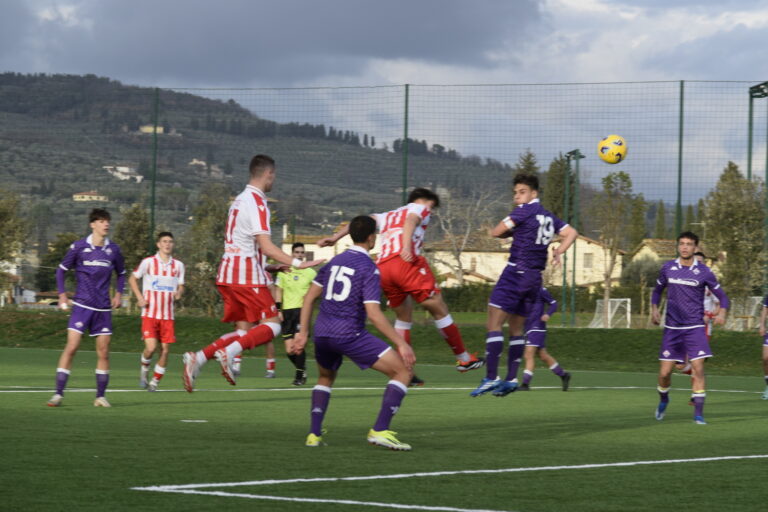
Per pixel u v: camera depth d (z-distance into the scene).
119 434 12.23
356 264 11.34
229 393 20.50
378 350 11.36
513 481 9.13
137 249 51.50
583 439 13.19
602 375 31.08
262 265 14.43
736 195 46.94
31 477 8.61
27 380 22.66
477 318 55.78
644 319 59.84
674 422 16.12
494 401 19.80
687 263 16.48
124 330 41.25
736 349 36.78
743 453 11.77
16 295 56.75
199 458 10.09
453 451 11.44
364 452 11.07
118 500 7.68
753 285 46.84
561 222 15.43
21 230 56.38
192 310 58.91
